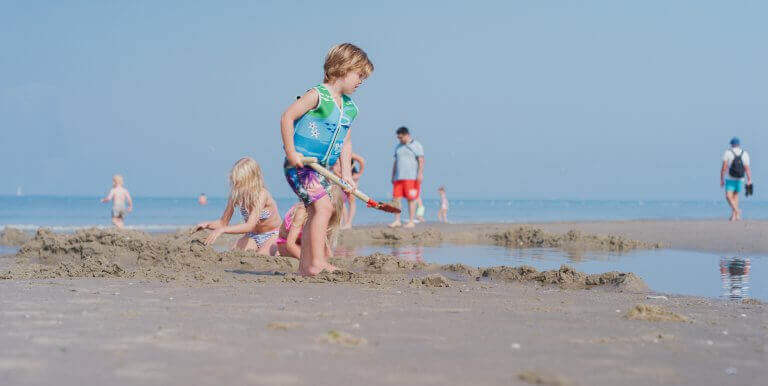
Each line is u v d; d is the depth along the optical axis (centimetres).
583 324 364
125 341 300
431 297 454
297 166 569
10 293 446
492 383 249
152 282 529
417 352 290
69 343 296
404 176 1470
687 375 269
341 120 587
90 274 592
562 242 1119
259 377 249
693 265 795
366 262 736
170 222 2439
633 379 261
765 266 784
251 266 719
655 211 5141
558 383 251
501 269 664
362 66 585
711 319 399
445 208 2455
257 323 344
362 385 244
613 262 830
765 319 405
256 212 775
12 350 283
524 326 354
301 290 479
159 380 244
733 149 1744
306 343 301
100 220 2592
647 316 388
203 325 336
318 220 596
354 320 358
